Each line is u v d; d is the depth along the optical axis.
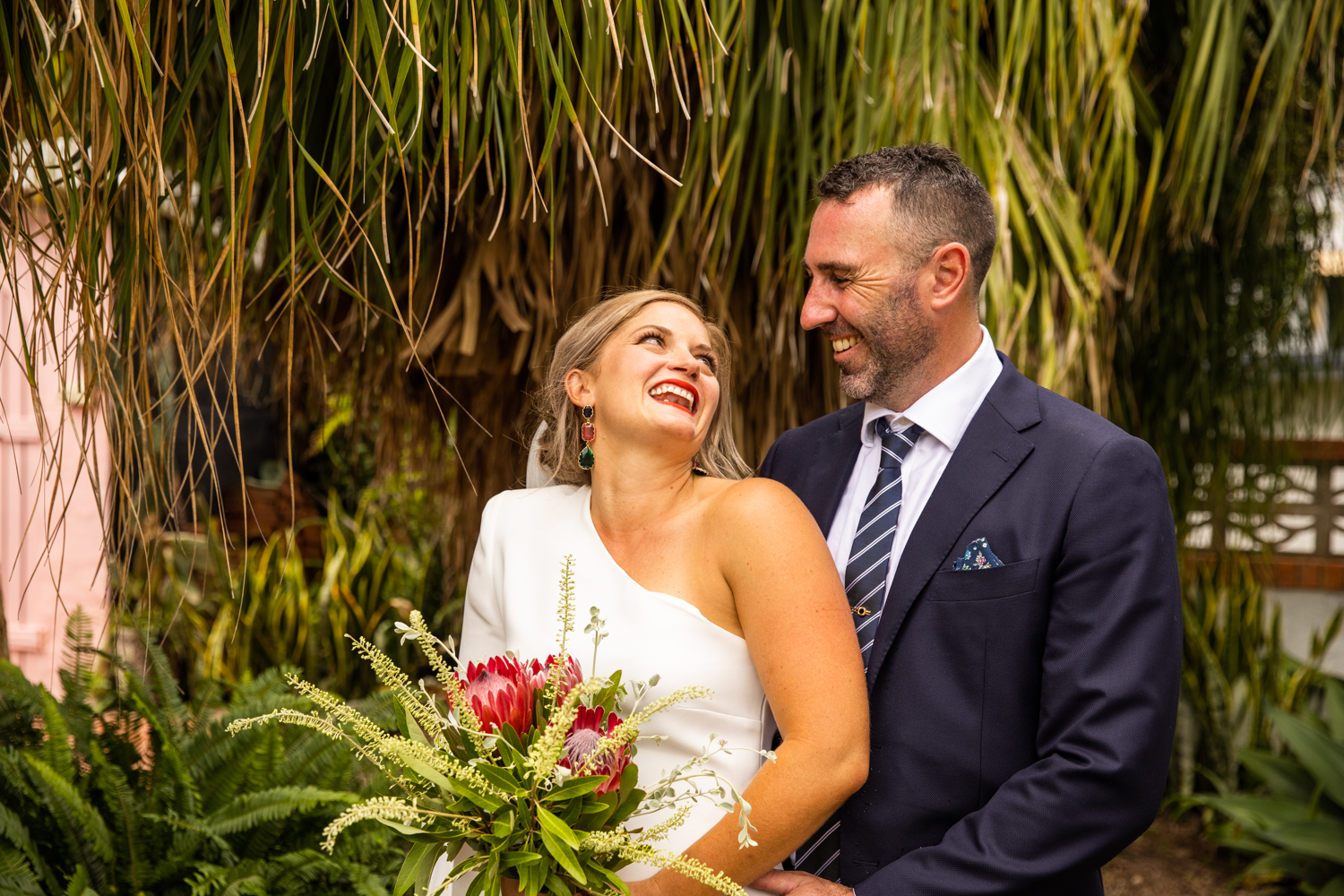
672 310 1.38
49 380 3.29
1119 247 2.50
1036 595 1.30
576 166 2.07
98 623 3.33
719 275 2.21
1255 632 3.75
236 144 1.45
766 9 2.03
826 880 1.32
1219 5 2.19
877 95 1.99
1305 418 3.77
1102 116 2.21
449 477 3.09
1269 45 2.12
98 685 2.51
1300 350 3.62
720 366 1.46
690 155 2.03
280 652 3.63
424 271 2.28
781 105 2.07
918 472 1.46
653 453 1.33
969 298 1.43
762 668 1.21
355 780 2.33
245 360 2.79
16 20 1.34
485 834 1.10
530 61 1.56
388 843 2.18
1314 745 2.96
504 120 1.72
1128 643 1.24
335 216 1.67
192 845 2.02
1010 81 2.15
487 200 2.14
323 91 1.56
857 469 1.59
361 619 3.83
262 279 2.16
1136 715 1.21
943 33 1.99
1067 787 1.20
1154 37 2.72
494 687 1.14
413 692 1.18
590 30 1.53
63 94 1.47
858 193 1.40
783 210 2.17
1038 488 1.33
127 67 1.29
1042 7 2.10
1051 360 2.09
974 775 1.31
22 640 3.36
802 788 1.14
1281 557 4.03
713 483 1.36
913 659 1.35
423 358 2.47
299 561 3.82
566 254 2.24
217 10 1.21
